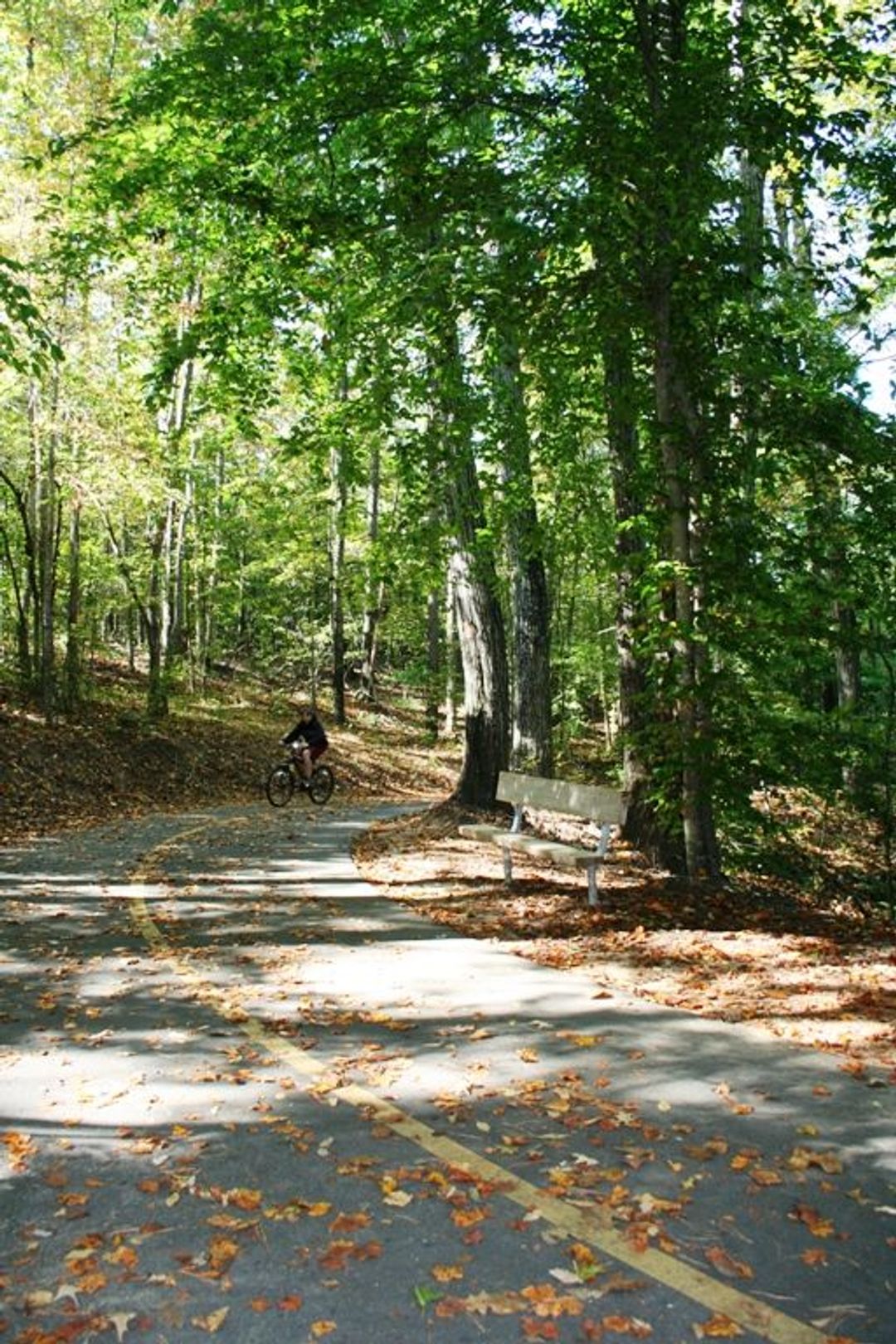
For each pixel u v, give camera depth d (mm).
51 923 8594
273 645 37562
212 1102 4797
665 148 8477
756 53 9078
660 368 9469
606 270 9133
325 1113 4668
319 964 7391
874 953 7660
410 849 12914
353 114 9484
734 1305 3137
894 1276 3303
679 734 9438
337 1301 3172
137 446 19953
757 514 9578
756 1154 4203
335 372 12219
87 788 18188
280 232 10391
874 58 9578
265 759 24594
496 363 11336
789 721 9656
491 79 9547
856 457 9562
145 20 18406
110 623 39625
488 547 13812
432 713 32781
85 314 17984
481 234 9664
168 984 6836
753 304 11688
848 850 14547
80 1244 3521
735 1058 5387
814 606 9539
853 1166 4098
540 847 9602
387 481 30844
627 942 8008
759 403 9625
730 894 9602
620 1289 3219
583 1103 4770
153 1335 3016
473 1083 5035
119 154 10383
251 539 31172
